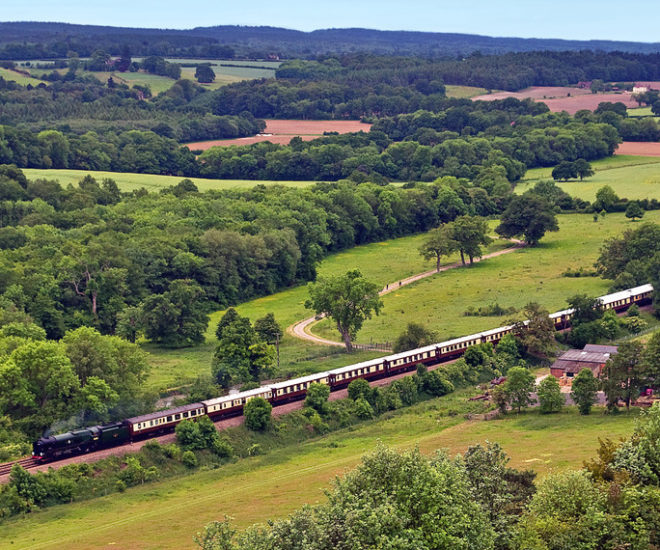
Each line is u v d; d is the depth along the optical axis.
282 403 146.00
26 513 109.06
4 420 126.38
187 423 130.00
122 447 125.31
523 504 82.06
